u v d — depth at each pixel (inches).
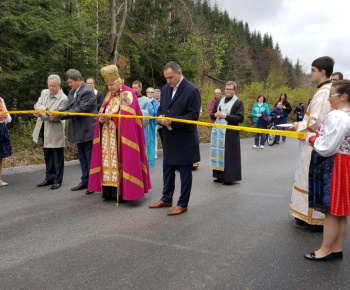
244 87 1026.7
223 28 1318.9
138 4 604.7
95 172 201.6
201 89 848.3
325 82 150.1
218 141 246.8
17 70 403.2
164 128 180.1
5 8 365.4
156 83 634.8
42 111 209.8
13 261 125.5
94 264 123.0
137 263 123.7
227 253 132.4
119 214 177.2
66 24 414.9
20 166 292.4
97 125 199.9
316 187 123.1
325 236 126.3
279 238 147.8
